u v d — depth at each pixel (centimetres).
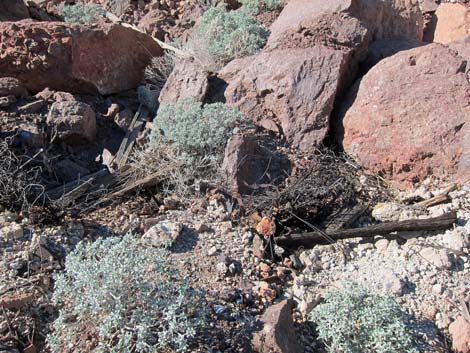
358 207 339
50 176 355
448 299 292
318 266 312
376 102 368
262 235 320
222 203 338
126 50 442
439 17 529
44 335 266
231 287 290
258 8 511
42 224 310
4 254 290
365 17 435
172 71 417
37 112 383
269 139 374
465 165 345
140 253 272
